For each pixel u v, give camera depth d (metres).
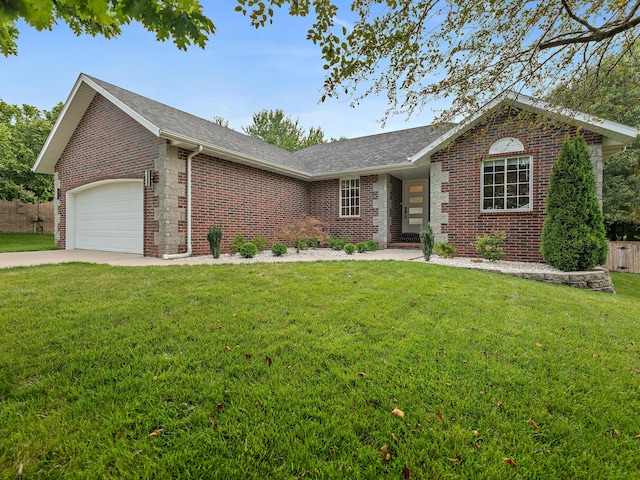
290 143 31.05
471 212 8.93
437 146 9.13
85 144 10.55
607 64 4.29
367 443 1.75
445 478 1.53
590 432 1.87
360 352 2.77
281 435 1.78
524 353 2.86
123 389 2.17
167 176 8.05
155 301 4.07
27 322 3.32
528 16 3.64
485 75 3.95
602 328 3.59
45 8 1.94
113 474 1.52
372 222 11.98
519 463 1.63
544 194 8.00
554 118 5.23
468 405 2.06
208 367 2.50
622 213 13.90
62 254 9.19
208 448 1.67
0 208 17.56
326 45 2.95
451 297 4.45
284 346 2.86
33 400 2.04
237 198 10.10
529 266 7.56
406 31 3.20
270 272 5.81
